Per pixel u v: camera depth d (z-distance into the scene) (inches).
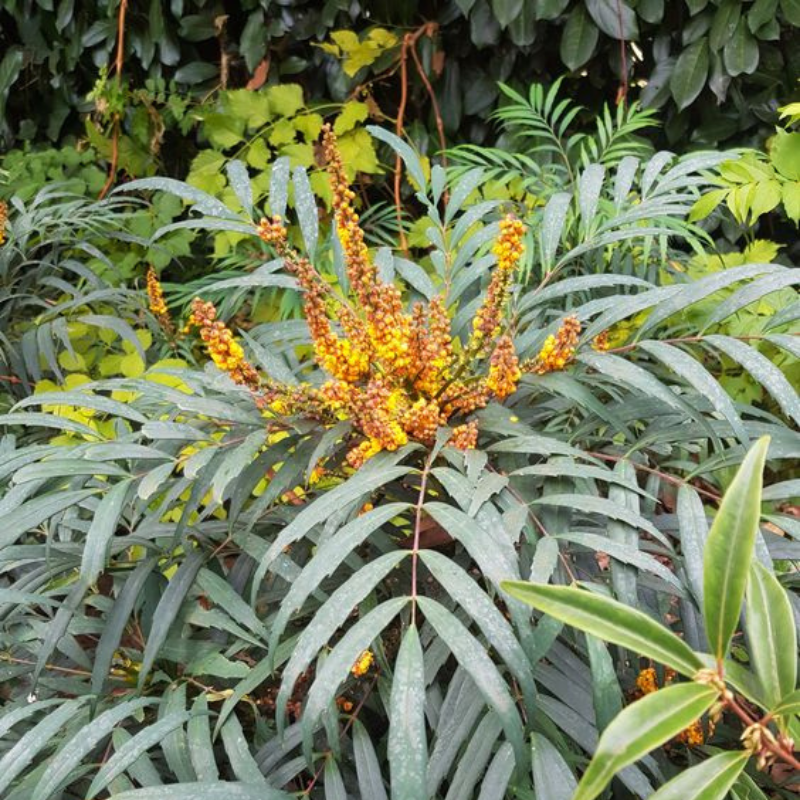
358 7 97.3
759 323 69.1
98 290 79.7
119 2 106.5
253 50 101.2
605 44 92.5
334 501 34.8
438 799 42.8
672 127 92.8
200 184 95.7
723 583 26.2
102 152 105.7
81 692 45.6
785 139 65.0
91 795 34.8
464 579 31.2
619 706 32.6
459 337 48.9
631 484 37.4
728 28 84.7
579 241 54.2
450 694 38.2
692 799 25.4
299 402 41.6
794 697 26.7
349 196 39.9
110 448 39.8
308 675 49.6
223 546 45.9
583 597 26.5
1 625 50.1
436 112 96.4
